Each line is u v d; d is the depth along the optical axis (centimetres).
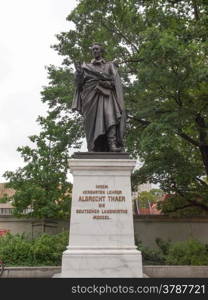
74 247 863
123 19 2062
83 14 2162
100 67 1083
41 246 1441
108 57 2064
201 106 1852
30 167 2258
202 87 1831
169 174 2244
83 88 1072
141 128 2094
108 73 1071
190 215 2445
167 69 1662
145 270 1259
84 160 930
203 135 1972
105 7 2081
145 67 1692
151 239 2392
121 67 2002
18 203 2214
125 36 2145
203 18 1686
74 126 2205
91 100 1043
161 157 2111
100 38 2128
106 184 919
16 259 1412
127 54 2114
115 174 927
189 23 1886
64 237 1573
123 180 923
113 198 909
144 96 1934
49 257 1433
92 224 889
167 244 2097
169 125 1664
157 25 1912
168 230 2412
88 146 1034
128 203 908
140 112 1867
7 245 1473
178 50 1542
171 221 2430
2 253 1417
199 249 1642
